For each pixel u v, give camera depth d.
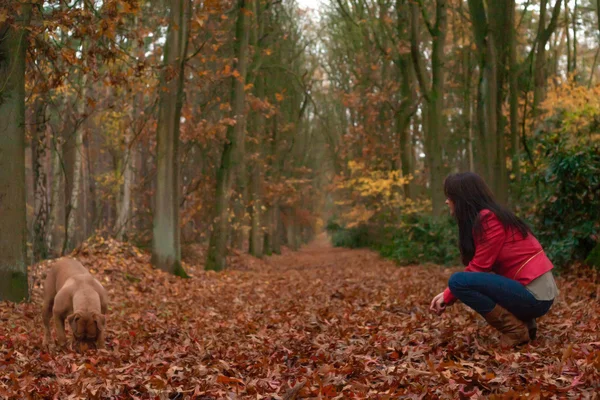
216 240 20.84
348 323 7.12
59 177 21.81
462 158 36.25
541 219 11.91
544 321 6.31
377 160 30.31
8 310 8.75
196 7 15.87
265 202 34.75
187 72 18.67
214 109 25.19
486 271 4.84
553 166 11.44
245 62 21.14
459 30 23.72
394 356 4.97
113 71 10.41
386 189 27.02
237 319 8.43
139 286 13.57
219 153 27.36
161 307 10.34
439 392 3.75
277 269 26.00
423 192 29.62
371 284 13.34
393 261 23.36
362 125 32.97
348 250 41.47
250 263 26.41
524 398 3.37
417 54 21.16
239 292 13.49
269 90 31.91
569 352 4.16
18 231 9.68
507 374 4.02
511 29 15.77
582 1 23.92
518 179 16.58
